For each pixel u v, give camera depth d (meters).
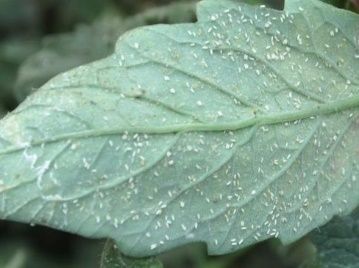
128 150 0.18
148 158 0.18
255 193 0.19
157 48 0.19
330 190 0.20
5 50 0.31
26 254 0.29
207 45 0.19
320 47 0.20
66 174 0.18
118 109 0.18
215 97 0.19
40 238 0.30
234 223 0.19
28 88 0.28
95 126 0.18
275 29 0.20
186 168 0.19
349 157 0.20
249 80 0.19
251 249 0.29
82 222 0.18
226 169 0.19
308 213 0.20
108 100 0.18
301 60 0.20
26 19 0.32
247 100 0.19
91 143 0.18
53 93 0.18
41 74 0.28
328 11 0.20
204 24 0.19
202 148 0.19
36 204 0.18
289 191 0.20
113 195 0.18
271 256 0.29
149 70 0.19
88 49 0.28
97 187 0.18
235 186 0.19
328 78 0.20
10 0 0.32
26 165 0.18
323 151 0.20
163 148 0.19
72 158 0.18
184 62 0.19
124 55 0.19
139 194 0.18
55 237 0.30
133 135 0.18
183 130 0.19
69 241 0.30
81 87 0.18
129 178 0.18
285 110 0.20
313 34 0.20
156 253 0.19
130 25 0.27
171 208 0.19
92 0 0.30
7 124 0.18
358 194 0.20
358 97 0.20
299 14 0.20
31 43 0.31
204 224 0.19
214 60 0.19
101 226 0.18
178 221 0.19
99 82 0.18
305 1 0.20
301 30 0.20
